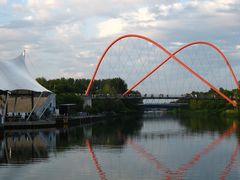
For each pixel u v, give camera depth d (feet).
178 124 393.70
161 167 142.51
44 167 143.02
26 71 363.76
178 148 191.52
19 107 404.77
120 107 654.12
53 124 340.59
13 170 138.31
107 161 154.71
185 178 126.00
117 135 263.90
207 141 220.84
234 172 133.59
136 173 133.28
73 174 132.16
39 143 212.84
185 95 622.13
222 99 636.48
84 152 178.81
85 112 491.72
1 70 333.01
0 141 222.89
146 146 199.93
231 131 287.07
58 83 591.37
